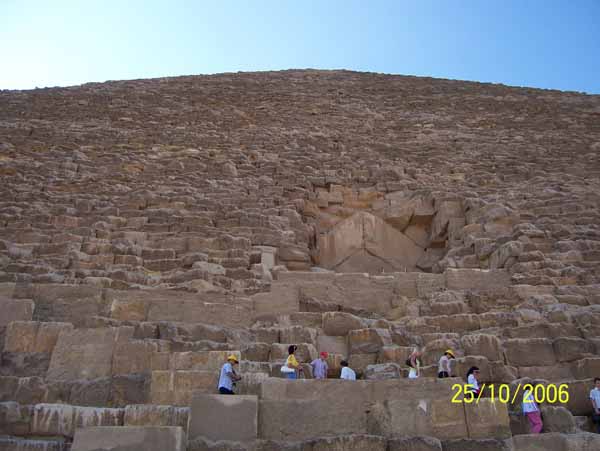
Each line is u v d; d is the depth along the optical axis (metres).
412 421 7.12
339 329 10.03
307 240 15.88
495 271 12.42
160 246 13.87
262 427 7.18
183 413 7.33
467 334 9.91
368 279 12.44
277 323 10.49
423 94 37.38
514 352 9.17
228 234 14.64
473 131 28.70
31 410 7.41
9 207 15.42
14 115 27.62
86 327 9.62
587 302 11.09
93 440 6.59
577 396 8.02
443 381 7.43
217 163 21.08
